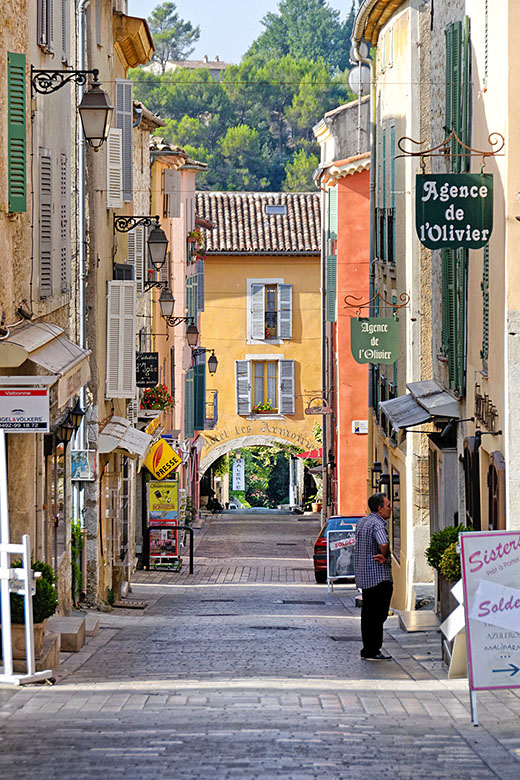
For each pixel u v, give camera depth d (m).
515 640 14.30
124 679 18.25
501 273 20.77
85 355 22.64
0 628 18.09
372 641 21.12
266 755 12.17
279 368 82.62
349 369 58.00
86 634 25.44
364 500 58.28
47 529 25.39
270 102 131.62
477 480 23.12
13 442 21.94
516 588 14.39
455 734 13.56
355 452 58.38
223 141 125.56
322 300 67.81
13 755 12.20
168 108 132.12
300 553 58.16
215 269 82.50
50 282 23.84
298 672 19.39
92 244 34.34
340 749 12.55
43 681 17.41
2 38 19.88
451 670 17.97
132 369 36.62
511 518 20.16
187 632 26.92
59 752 12.30
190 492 74.19
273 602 36.34
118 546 38.84
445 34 27.48
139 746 12.59
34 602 18.50
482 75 22.94
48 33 23.33
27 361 21.83
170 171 61.31
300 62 133.12
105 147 36.28
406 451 33.84
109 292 36.62
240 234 82.62
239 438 82.81
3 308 20.14
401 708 15.28
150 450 47.66
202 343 82.62
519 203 20.11
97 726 13.74
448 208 20.58
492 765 11.95
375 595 21.08
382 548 21.03
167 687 17.02
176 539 48.41
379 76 41.28
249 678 18.25
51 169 23.83
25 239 21.72
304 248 81.69
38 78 21.83
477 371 23.75
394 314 37.50
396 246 37.09
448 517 27.05
